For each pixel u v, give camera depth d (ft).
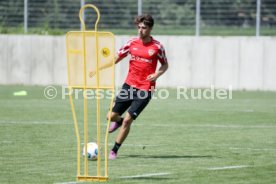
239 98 275.18
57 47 325.21
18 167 116.57
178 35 324.60
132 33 328.70
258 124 189.06
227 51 309.83
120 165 119.65
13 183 101.91
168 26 326.24
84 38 101.14
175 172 112.37
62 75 326.03
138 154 133.28
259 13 312.50
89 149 124.47
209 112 222.07
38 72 327.47
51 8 335.47
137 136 161.79
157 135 163.94
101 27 330.95
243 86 309.63
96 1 331.57
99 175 103.86
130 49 128.77
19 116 203.92
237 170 114.62
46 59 326.65
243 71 308.60
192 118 203.82
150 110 228.22
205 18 320.91
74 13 335.06
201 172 112.37
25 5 333.62
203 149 140.46
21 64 328.49
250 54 307.37
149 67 127.85
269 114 216.54
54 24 336.70
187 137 160.25
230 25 319.27
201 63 312.71
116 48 319.88
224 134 166.30
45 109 226.79
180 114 215.51
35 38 326.44
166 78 317.01
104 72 158.40
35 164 119.85
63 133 165.78
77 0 334.65
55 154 131.64
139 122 192.75
